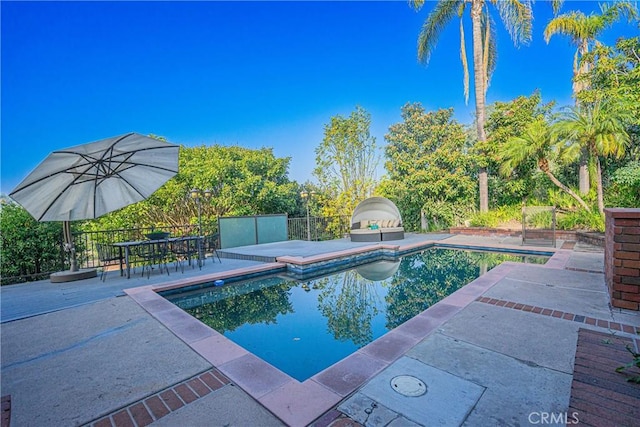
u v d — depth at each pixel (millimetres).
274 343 3455
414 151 14195
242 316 4445
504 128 11281
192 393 2092
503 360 2348
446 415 1758
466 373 2189
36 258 6676
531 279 4664
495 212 11883
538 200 11742
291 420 1769
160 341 2965
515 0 11656
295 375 2727
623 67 9219
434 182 12641
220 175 13359
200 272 6250
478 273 6438
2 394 2125
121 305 4137
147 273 6188
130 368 2455
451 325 3051
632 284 3291
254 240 10906
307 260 6812
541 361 2312
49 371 2432
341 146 15430
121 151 5535
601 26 10086
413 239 10828
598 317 3127
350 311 4520
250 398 2018
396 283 6008
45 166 4988
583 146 8578
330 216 13844
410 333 2896
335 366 2352
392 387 2053
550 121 9570
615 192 9352
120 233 9734
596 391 1924
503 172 10961
